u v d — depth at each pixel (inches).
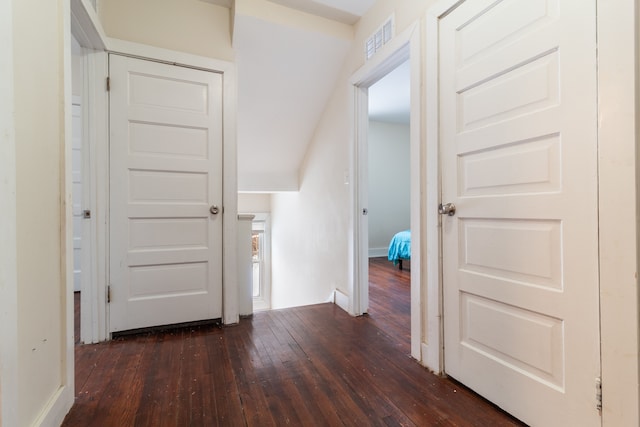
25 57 40.5
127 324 82.1
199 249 89.4
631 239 36.1
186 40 87.9
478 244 55.7
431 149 64.8
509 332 50.4
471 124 56.5
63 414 49.2
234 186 92.6
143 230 83.5
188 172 88.0
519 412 48.7
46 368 45.3
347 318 95.9
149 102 83.4
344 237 105.3
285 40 93.5
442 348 63.1
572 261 42.0
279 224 191.3
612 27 37.3
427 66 65.9
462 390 57.7
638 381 35.8
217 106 90.9
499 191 51.8
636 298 35.9
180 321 87.5
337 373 63.4
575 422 41.6
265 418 49.8
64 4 51.3
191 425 48.2
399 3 76.4
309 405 53.1
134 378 61.3
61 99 50.6
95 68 78.0
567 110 42.2
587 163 40.1
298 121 125.3
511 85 49.4
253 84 106.9
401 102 177.5
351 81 99.0
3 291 34.8
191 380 60.6
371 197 221.5
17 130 38.5
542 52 45.0
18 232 38.6
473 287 56.7
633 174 35.9
